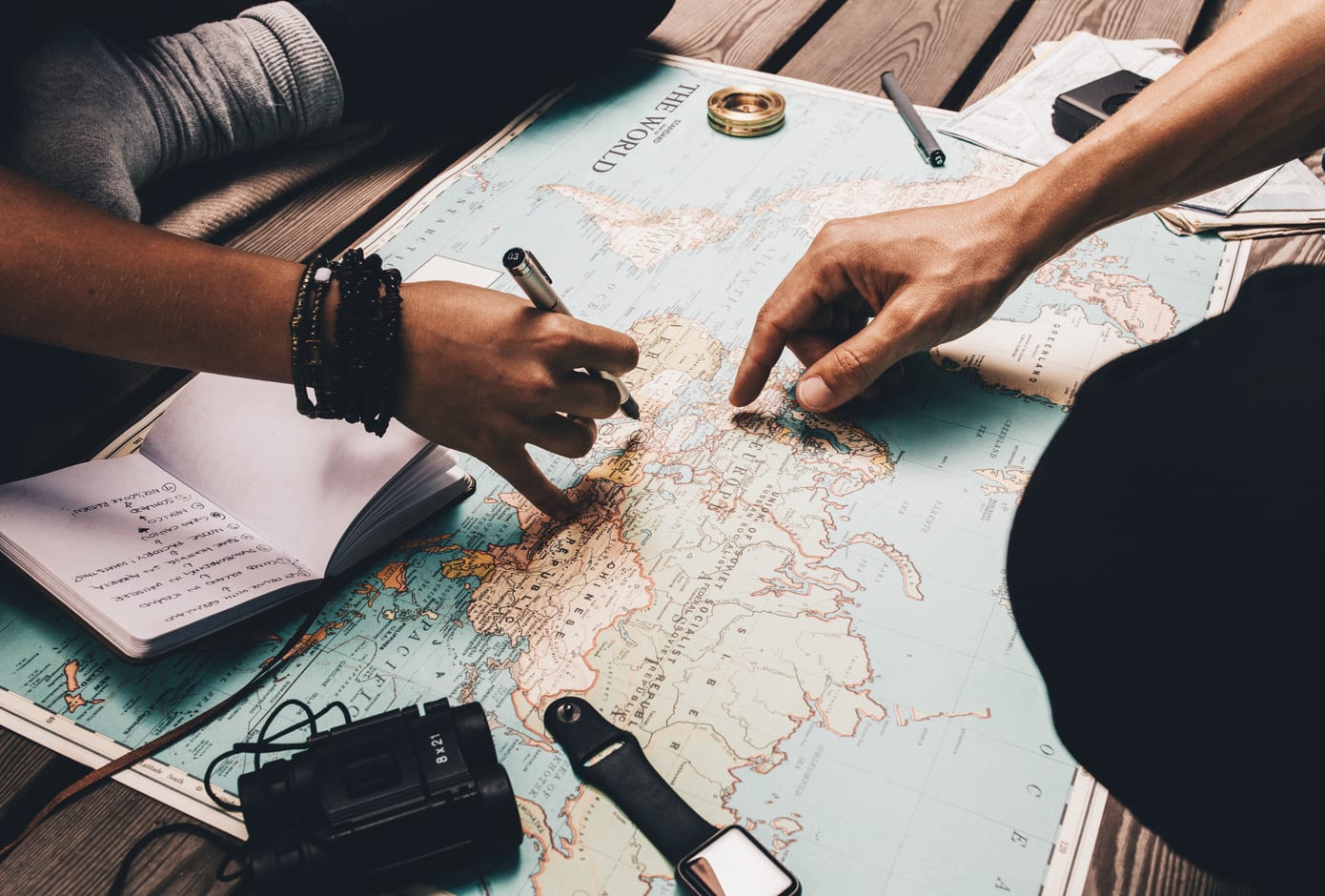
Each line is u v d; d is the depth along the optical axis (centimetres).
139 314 74
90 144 103
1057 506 84
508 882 63
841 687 72
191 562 77
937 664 73
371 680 74
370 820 61
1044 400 92
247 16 123
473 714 67
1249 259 104
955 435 90
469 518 86
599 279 106
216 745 71
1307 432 90
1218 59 81
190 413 88
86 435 94
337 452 83
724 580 79
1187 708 71
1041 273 104
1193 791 66
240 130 122
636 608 77
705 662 74
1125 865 62
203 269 76
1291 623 75
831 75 137
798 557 80
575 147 126
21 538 76
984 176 116
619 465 89
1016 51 138
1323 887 61
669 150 124
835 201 114
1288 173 112
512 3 128
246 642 77
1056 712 70
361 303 76
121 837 66
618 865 64
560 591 79
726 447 90
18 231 72
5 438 93
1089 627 75
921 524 82
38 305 73
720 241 110
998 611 76
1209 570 81
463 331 78
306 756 64
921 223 88
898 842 64
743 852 62
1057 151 119
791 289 90
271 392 88
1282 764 67
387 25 126
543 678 73
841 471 87
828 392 88
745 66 140
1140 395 94
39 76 106
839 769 67
